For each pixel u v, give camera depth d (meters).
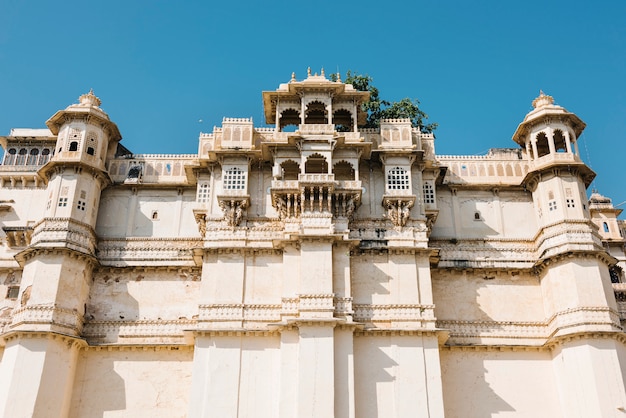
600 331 32.59
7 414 30.89
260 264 34.88
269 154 37.41
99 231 38.44
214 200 37.06
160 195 39.88
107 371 34.47
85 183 37.59
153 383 34.31
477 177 40.34
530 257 37.78
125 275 37.28
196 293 37.00
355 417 31.02
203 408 31.27
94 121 39.22
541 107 39.75
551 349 35.09
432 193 38.16
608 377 31.92
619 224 48.81
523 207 39.50
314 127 37.31
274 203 35.88
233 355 32.47
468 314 36.44
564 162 37.31
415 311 33.66
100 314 36.12
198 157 39.34
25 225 39.53
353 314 33.31
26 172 40.72
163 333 35.62
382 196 36.62
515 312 36.59
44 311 33.44
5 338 33.16
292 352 32.06
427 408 31.42
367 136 38.88
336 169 37.91
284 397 31.12
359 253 35.22
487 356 35.19
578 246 35.31
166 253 37.84
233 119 38.41
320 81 38.75
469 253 37.84
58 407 32.25
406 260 34.97
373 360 32.47
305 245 34.09
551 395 34.31
